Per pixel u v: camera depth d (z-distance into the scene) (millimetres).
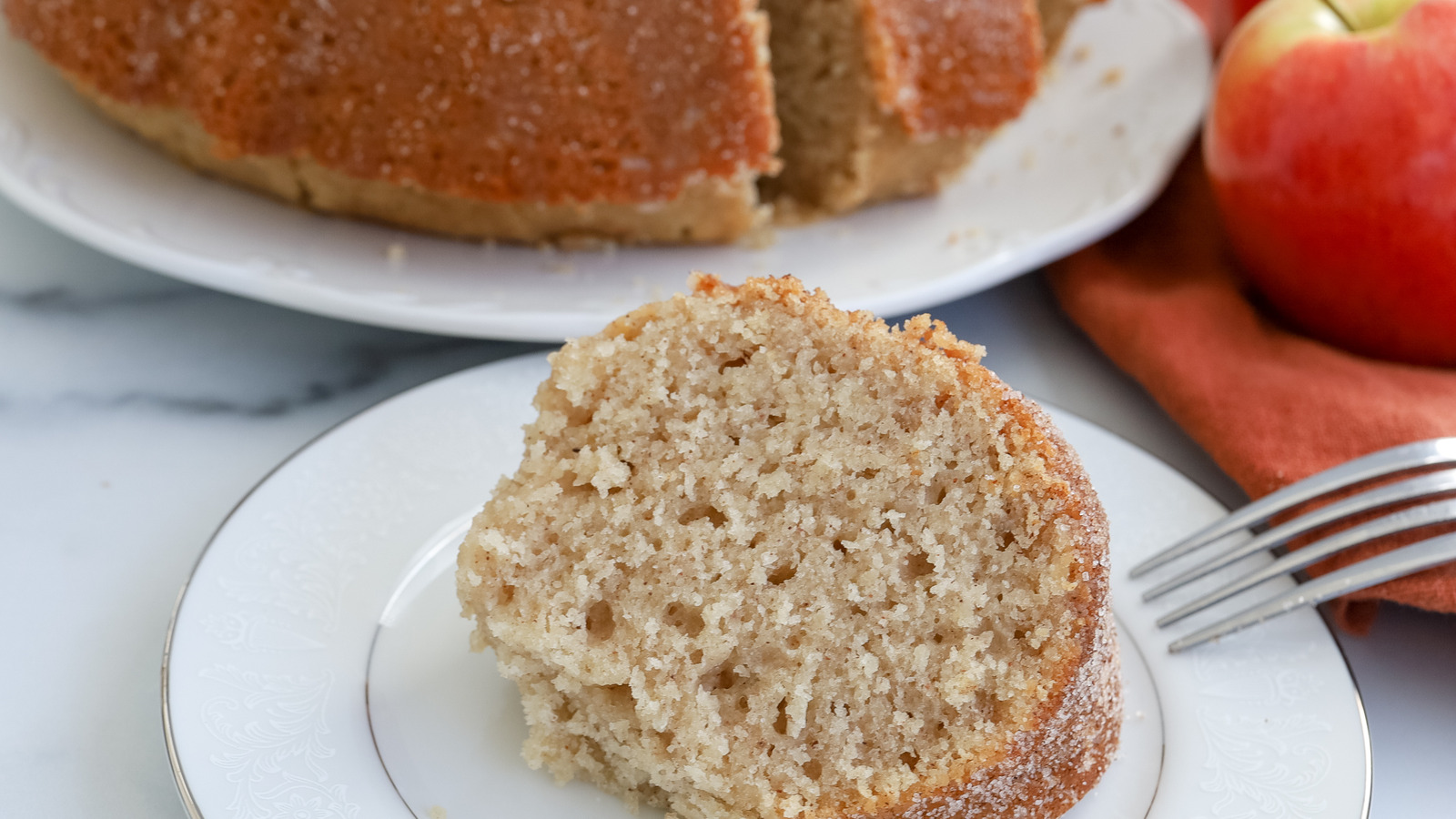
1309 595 279
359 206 358
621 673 259
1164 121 417
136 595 290
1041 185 400
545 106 342
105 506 305
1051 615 258
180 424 326
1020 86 391
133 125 370
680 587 264
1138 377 348
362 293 331
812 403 268
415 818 252
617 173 346
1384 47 328
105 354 342
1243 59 350
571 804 260
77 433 321
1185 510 308
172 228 344
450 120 343
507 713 269
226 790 246
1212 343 348
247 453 322
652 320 271
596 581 265
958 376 265
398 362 350
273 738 255
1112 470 314
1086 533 260
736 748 258
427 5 338
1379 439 317
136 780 261
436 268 347
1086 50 470
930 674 260
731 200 358
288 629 271
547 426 272
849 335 267
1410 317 347
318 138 347
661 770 256
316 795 249
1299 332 370
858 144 383
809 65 385
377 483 298
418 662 274
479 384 320
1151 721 273
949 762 255
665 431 270
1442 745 280
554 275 350
